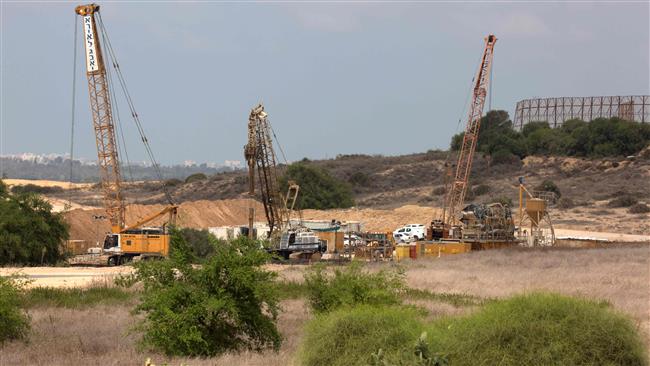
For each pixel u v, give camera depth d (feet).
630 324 79.61
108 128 466.29
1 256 362.74
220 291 117.19
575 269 281.74
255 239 123.34
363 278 146.10
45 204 385.09
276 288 122.42
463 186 536.01
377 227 635.66
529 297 82.33
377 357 78.79
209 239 122.42
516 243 429.38
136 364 107.45
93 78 468.75
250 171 445.78
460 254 375.66
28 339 129.70
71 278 257.75
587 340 77.00
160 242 400.47
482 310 85.92
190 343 115.14
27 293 188.03
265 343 122.31
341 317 91.04
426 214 651.66
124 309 169.37
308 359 90.17
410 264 323.37
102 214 559.79
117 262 396.98
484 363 77.10
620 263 297.12
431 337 82.58
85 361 109.50
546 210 444.96
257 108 448.24
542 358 76.13
